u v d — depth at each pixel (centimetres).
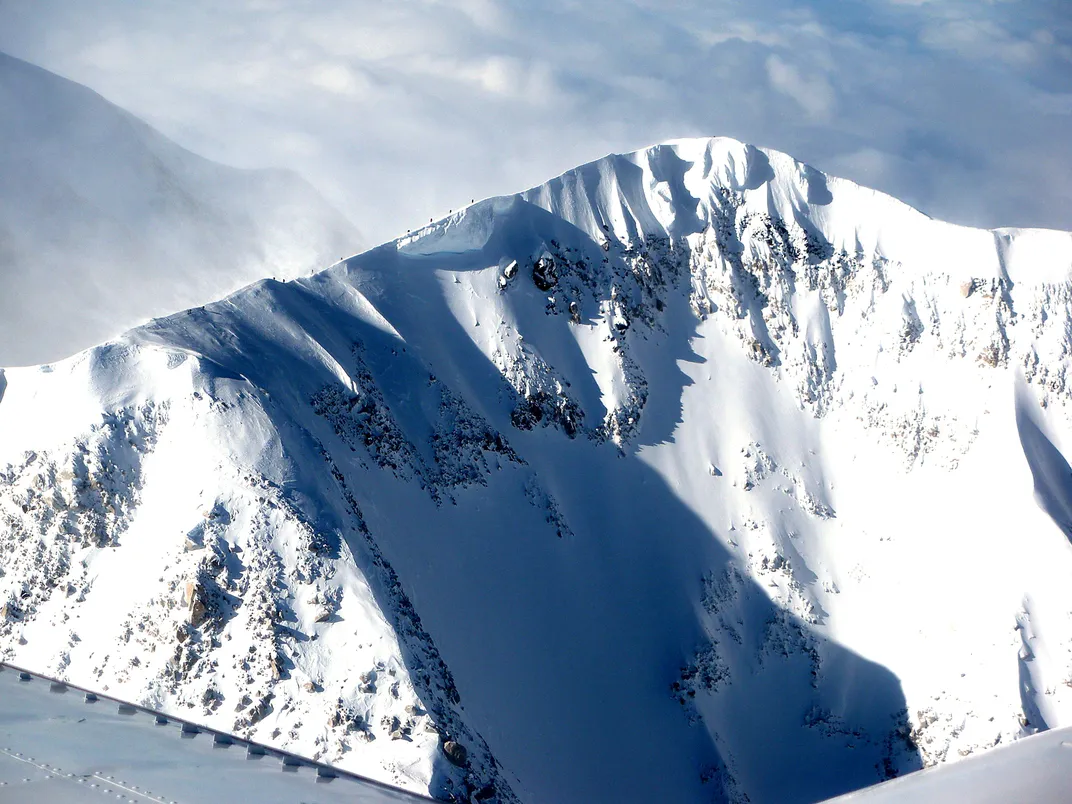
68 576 5706
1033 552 8350
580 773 6662
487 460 7900
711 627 8069
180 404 6053
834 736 7844
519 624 7231
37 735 2933
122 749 2853
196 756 2986
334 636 5291
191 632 5294
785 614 8344
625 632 7756
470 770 4881
